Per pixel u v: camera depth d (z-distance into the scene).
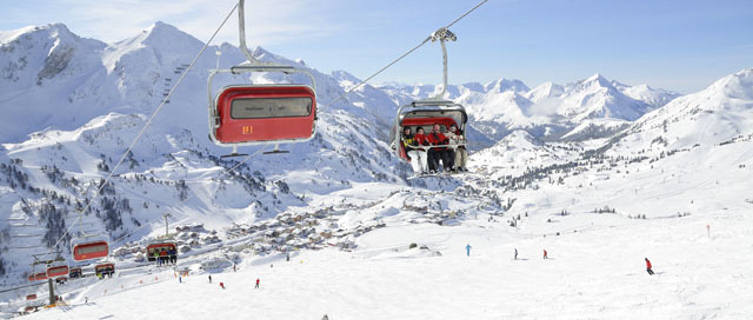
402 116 12.02
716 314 21.23
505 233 196.62
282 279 59.91
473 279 46.41
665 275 32.44
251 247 171.38
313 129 9.94
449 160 12.31
